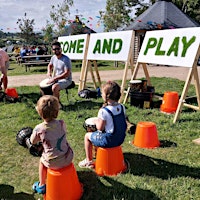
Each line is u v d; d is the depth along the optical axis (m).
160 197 2.67
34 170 3.34
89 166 3.33
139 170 3.22
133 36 6.20
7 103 6.66
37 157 3.70
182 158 3.52
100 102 6.60
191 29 5.04
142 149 3.83
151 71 14.58
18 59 18.83
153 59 5.78
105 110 3.01
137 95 5.93
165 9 18.83
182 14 18.69
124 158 3.55
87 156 3.35
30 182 3.06
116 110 3.04
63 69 6.09
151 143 3.90
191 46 4.97
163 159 3.50
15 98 6.89
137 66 6.30
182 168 3.24
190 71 4.90
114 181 2.98
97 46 7.23
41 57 16.00
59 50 6.03
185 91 4.95
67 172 2.63
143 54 6.14
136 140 3.99
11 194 2.84
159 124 4.87
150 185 2.88
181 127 4.67
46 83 6.01
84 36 7.79
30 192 2.87
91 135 3.22
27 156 3.73
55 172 2.63
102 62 20.55
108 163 3.11
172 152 3.71
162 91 7.97
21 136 3.99
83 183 2.98
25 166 3.44
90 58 7.50
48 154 2.62
